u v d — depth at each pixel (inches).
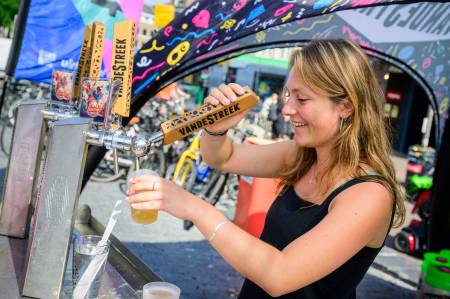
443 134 166.6
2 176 97.8
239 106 49.8
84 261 49.9
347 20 156.7
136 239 195.6
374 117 52.7
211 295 153.7
